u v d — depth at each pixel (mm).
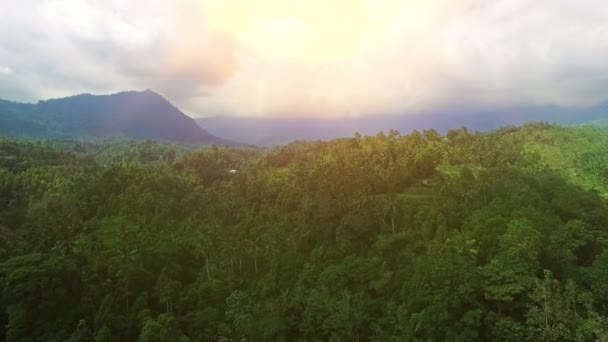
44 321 82688
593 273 69875
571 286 62844
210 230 129125
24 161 186000
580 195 100562
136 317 86312
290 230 128250
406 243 101562
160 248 109500
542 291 61375
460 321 63938
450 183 130000
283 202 149875
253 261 117062
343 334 77625
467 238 85188
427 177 157000
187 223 137250
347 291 85125
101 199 150875
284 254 112000
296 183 160500
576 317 59875
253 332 83938
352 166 166750
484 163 159125
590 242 81000
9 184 154125
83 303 88188
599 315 62250
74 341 78312
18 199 148250
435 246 88000
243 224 139500
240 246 119750
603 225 93125
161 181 173625
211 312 89312
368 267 92125
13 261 88938
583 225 82062
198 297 96688
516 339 60219
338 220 121500
